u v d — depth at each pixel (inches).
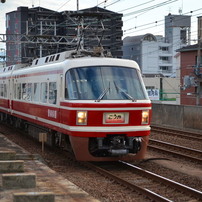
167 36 3676.2
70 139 510.3
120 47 2942.9
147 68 3656.5
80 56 569.3
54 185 373.7
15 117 936.9
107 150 505.4
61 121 540.1
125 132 505.0
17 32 3287.4
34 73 705.0
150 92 1851.6
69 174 477.4
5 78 1000.2
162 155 625.6
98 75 518.9
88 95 502.0
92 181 440.8
